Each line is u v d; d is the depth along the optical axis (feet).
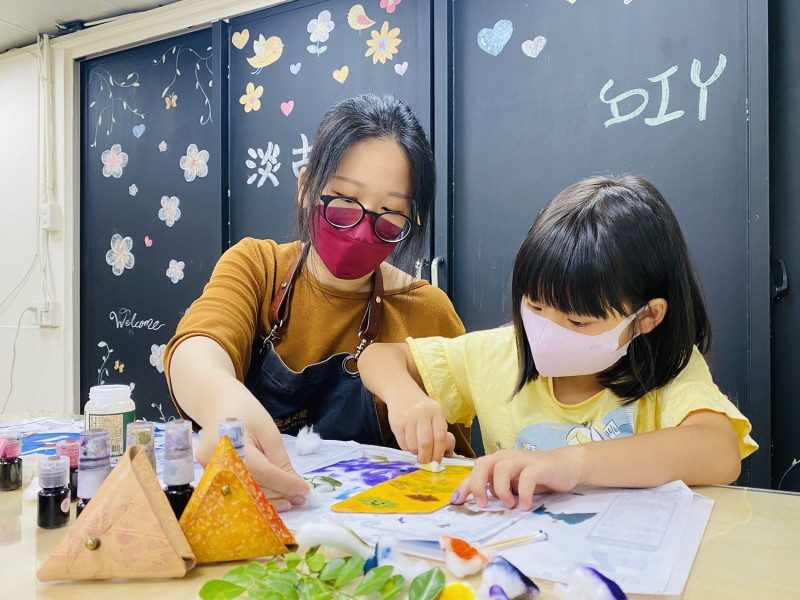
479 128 5.59
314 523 1.38
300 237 3.34
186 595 1.22
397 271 3.76
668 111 4.85
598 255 2.31
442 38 5.65
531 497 1.72
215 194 6.99
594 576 1.16
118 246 7.79
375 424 3.26
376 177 2.95
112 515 1.30
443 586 1.18
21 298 8.34
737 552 1.41
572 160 5.21
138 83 7.61
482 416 3.09
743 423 2.41
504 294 5.51
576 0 5.18
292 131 6.55
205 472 1.41
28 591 1.24
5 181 8.45
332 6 6.29
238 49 6.86
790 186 4.53
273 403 3.27
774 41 4.58
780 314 4.54
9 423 3.25
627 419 2.72
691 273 2.66
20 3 7.23
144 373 7.61
